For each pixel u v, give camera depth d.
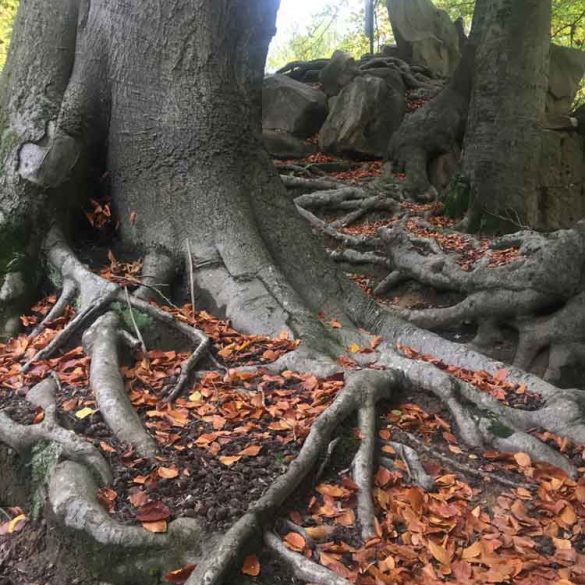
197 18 5.84
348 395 4.18
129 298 5.01
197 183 5.78
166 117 5.82
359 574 3.16
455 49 21.56
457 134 13.51
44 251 5.59
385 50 20.94
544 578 3.37
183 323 4.95
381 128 14.77
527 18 10.23
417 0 21.11
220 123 5.89
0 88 6.21
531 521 3.77
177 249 5.69
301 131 15.37
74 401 4.07
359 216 11.31
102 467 3.52
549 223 12.75
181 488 3.44
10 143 5.70
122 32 5.81
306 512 3.51
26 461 3.76
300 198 11.57
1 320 5.15
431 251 8.56
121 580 3.07
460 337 7.07
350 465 3.83
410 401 4.66
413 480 3.91
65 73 5.98
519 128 10.38
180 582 3.00
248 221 5.76
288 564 3.13
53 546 3.29
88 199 6.04
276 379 4.55
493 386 5.24
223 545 3.05
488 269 6.97
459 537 3.58
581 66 16.05
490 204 10.48
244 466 3.64
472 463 4.20
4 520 3.67
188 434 3.92
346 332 5.51
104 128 6.00
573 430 4.60
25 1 6.15
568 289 6.37
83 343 4.67
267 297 5.32
